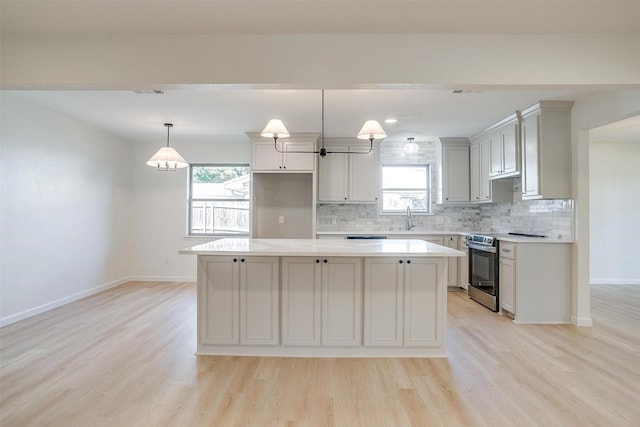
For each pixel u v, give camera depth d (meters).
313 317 3.05
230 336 3.06
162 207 6.13
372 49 2.50
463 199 5.79
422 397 2.38
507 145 4.57
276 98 3.79
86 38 2.50
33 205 4.13
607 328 3.79
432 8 2.17
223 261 3.06
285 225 6.04
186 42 2.51
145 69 2.51
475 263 4.94
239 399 2.34
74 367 2.79
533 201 4.67
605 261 6.16
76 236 4.83
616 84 2.47
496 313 4.33
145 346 3.22
